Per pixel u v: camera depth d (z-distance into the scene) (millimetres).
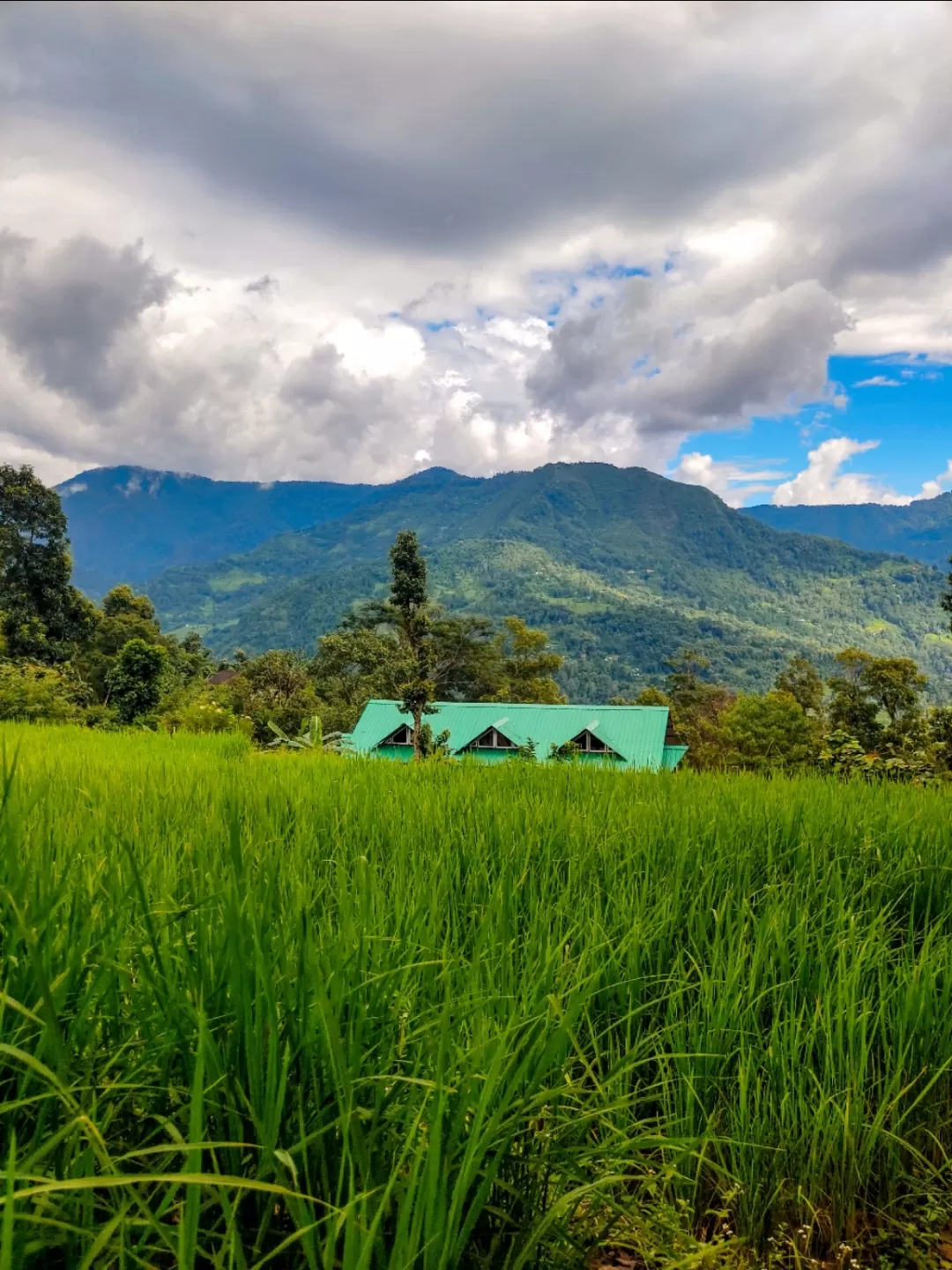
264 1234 1530
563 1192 1749
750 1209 2137
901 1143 2336
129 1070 1698
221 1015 1615
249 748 13336
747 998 2729
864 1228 2219
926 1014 2709
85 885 2195
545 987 2201
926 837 4887
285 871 2635
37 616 54562
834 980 2904
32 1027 1608
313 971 1595
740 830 4918
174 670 69750
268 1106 1408
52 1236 1333
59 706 22250
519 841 4430
